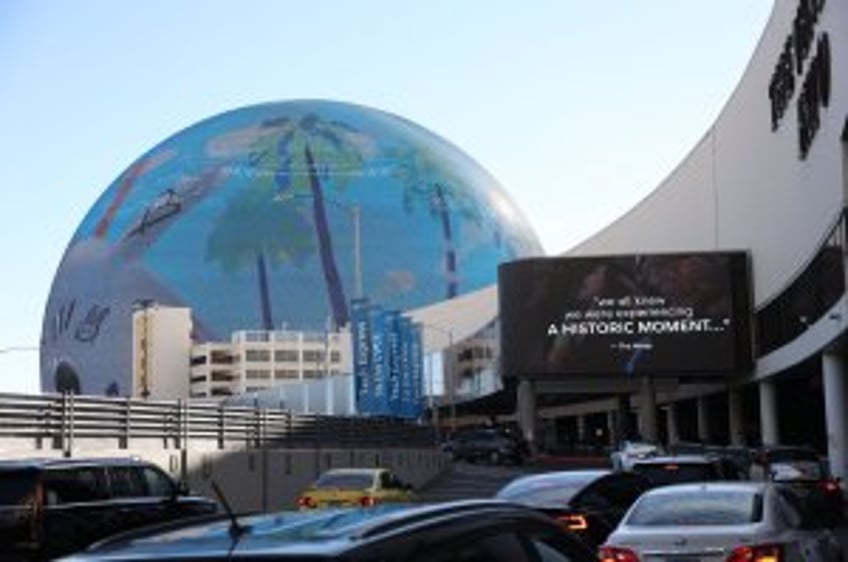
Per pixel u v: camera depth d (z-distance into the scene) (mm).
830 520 13047
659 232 86125
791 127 49812
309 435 43156
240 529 4895
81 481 16312
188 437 32188
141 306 190000
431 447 66500
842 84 35500
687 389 85188
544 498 15406
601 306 70938
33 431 24891
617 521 15891
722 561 10984
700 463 19250
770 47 54375
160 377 170000
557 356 71188
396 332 75000
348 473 26219
